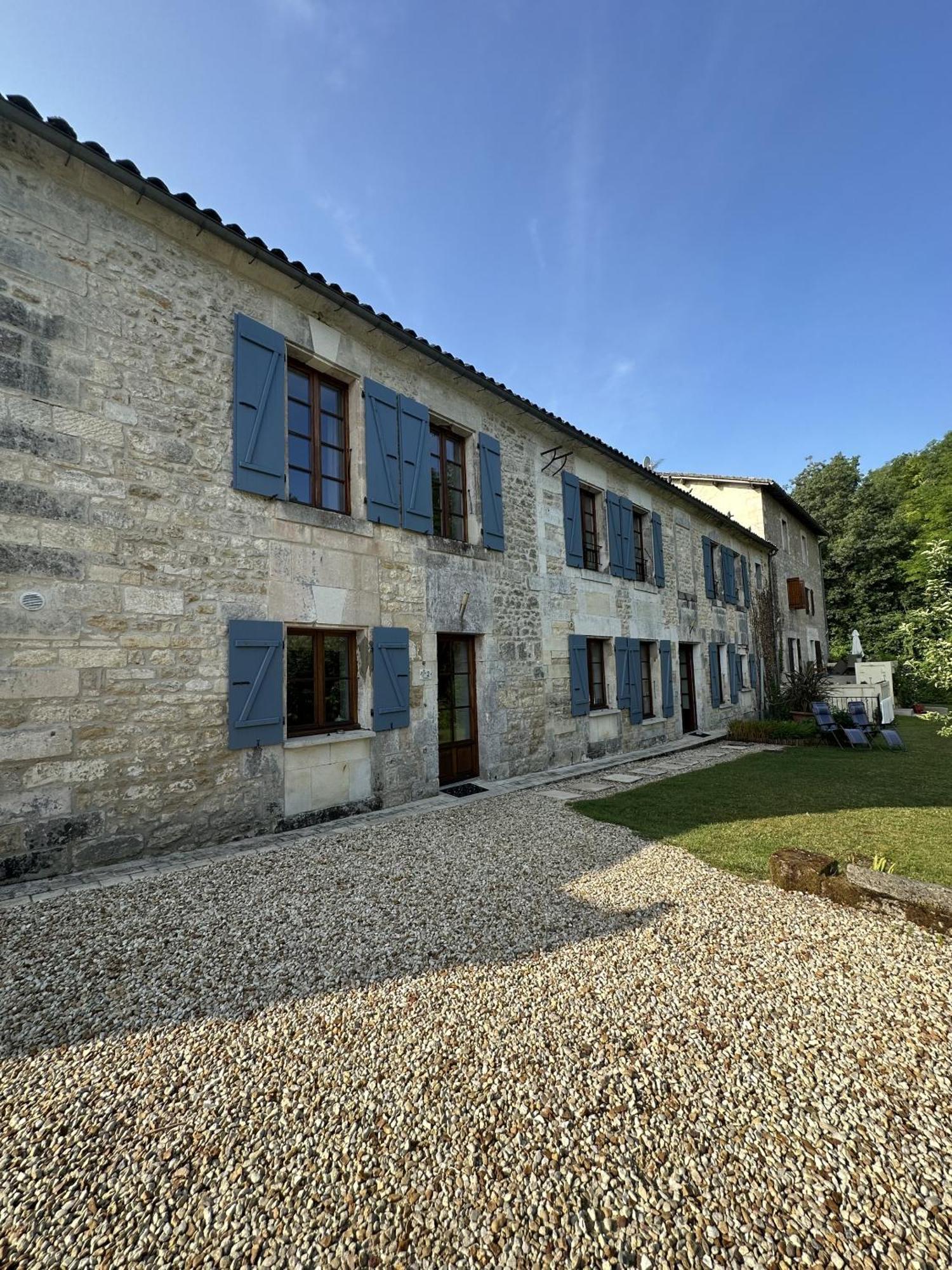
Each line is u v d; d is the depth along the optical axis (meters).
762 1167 1.54
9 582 3.37
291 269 4.63
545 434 7.87
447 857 3.91
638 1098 1.78
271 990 2.34
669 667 10.36
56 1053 1.96
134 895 3.18
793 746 9.93
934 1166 1.54
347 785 5.11
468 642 6.74
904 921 2.93
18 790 3.35
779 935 2.81
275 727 4.53
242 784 4.35
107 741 3.70
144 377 4.02
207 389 4.35
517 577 7.25
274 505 4.70
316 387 5.33
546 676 7.57
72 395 3.68
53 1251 1.31
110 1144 1.60
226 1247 1.33
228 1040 2.04
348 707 5.33
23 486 3.45
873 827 4.63
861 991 2.34
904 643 6.14
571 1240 1.34
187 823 4.04
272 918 2.96
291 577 4.77
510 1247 1.33
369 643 5.36
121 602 3.81
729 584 13.14
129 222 4.02
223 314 4.50
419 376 6.18
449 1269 1.28
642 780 6.80
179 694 4.04
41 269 3.60
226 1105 1.75
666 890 3.35
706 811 5.22
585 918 3.00
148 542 3.96
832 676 16.31
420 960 2.58
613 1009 2.22
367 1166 1.54
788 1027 2.12
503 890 3.35
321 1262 1.29
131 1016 2.16
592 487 8.90
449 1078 1.86
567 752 7.81
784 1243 1.34
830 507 25.12
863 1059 1.95
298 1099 1.77
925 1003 2.26
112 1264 1.29
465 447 6.93
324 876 3.53
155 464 4.03
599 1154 1.58
